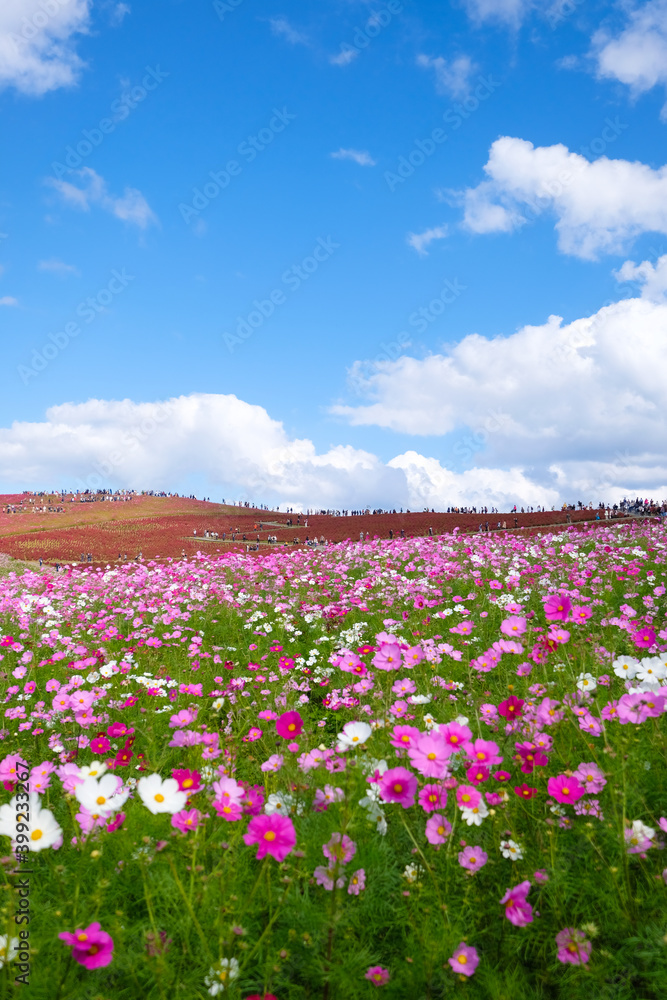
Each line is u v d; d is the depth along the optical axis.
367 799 2.33
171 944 2.04
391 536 41.94
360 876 2.14
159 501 83.88
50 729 4.22
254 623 8.26
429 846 2.46
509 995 1.86
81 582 16.70
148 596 11.47
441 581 9.49
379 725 3.07
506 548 14.05
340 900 2.12
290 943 2.09
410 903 2.19
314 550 20.09
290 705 4.29
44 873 2.44
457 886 2.28
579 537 16.48
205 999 1.77
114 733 3.52
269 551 37.88
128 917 2.17
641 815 2.47
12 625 8.69
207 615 9.27
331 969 1.90
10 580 16.81
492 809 2.36
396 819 2.71
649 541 13.12
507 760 3.04
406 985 1.94
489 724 3.30
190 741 3.04
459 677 4.74
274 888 2.26
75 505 76.88
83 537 49.69
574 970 1.89
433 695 3.96
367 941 2.16
